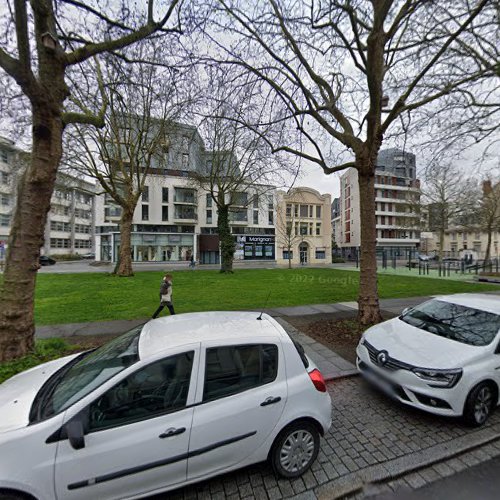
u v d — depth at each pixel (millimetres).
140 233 36875
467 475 2461
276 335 2607
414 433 3014
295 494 2244
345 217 56031
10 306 4055
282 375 2453
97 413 1938
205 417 2102
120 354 2414
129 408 2008
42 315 7953
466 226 29812
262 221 43688
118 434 1905
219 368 2285
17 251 4121
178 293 11930
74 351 4781
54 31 4164
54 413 1955
